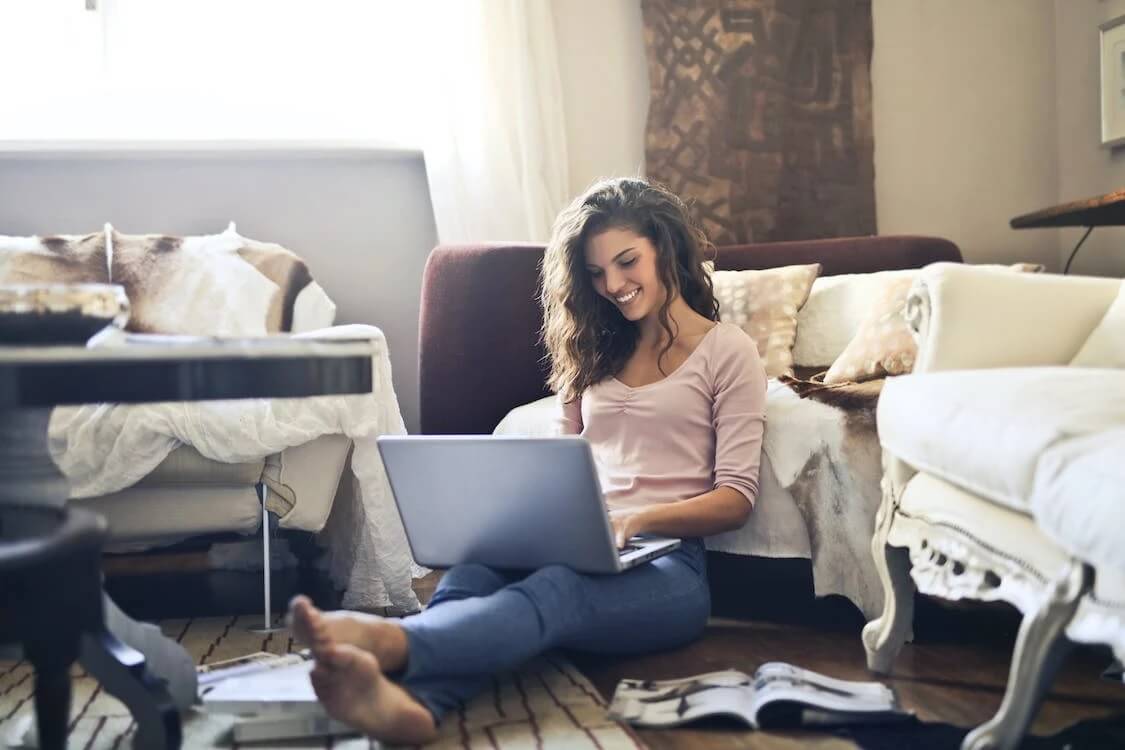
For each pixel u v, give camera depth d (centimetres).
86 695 177
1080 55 376
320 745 152
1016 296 187
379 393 240
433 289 278
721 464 204
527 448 168
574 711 161
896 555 181
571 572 172
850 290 282
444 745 148
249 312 303
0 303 132
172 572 301
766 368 271
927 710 164
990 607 229
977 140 384
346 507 254
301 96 353
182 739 144
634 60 367
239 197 349
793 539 217
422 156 357
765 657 196
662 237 211
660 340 213
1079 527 118
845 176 367
